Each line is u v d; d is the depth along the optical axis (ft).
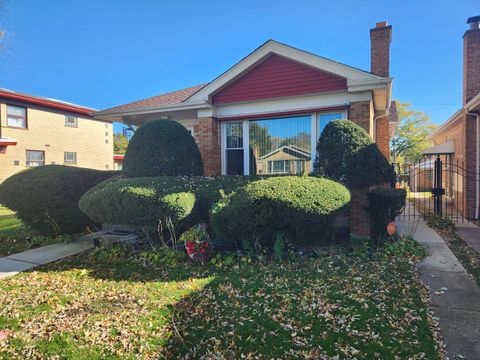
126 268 17.28
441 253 18.63
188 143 25.71
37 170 25.53
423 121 115.75
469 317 10.87
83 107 63.93
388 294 12.77
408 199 51.67
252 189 17.71
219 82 27.63
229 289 13.64
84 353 9.28
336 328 10.21
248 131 28.58
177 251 18.75
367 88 22.56
